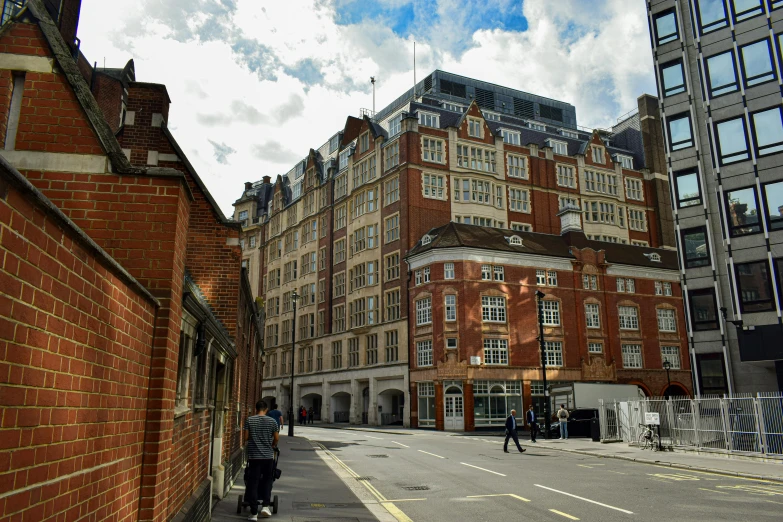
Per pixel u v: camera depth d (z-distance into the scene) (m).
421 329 47.38
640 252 56.69
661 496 13.32
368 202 58.44
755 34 28.44
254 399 27.75
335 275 62.78
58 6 16.05
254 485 10.34
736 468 18.12
